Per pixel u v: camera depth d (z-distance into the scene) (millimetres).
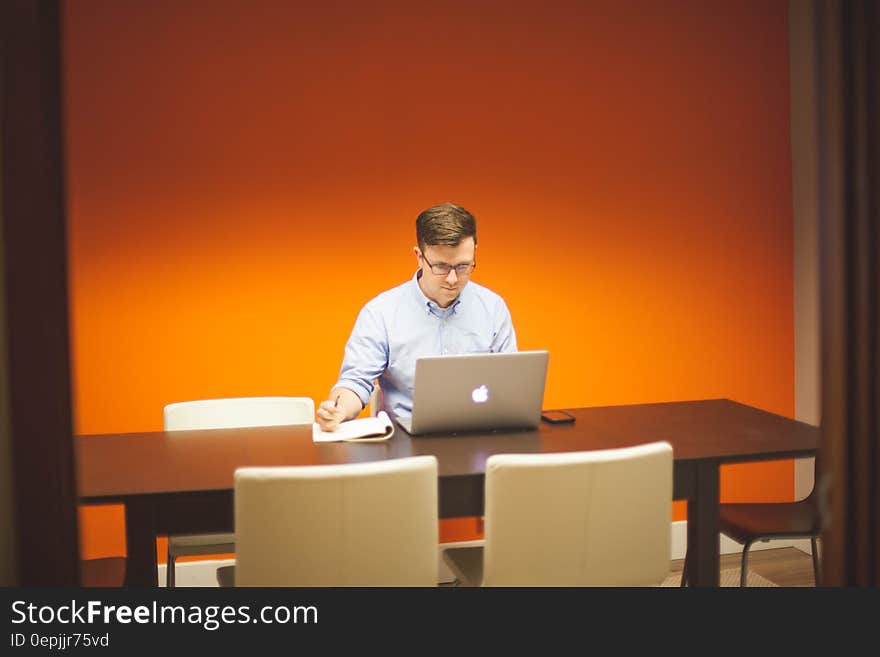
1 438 1185
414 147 3402
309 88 3301
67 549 1196
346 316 3396
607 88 3564
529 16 3473
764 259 3801
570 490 1809
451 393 2273
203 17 3201
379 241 3404
